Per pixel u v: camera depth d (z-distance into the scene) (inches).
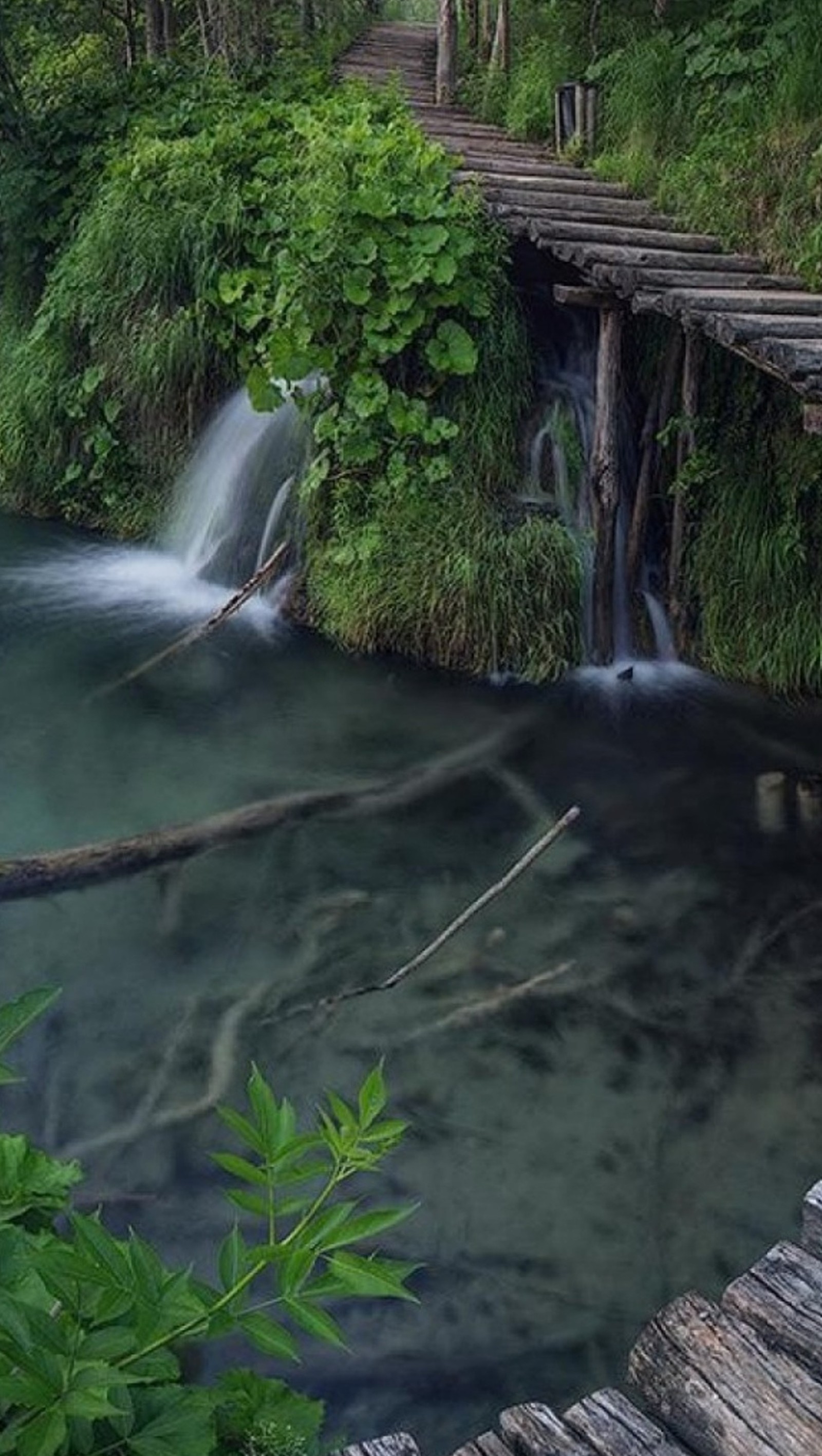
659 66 346.0
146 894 191.9
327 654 289.9
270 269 335.6
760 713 263.3
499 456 290.0
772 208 288.2
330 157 303.1
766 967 179.5
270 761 239.3
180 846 203.6
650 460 285.6
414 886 198.2
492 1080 155.1
